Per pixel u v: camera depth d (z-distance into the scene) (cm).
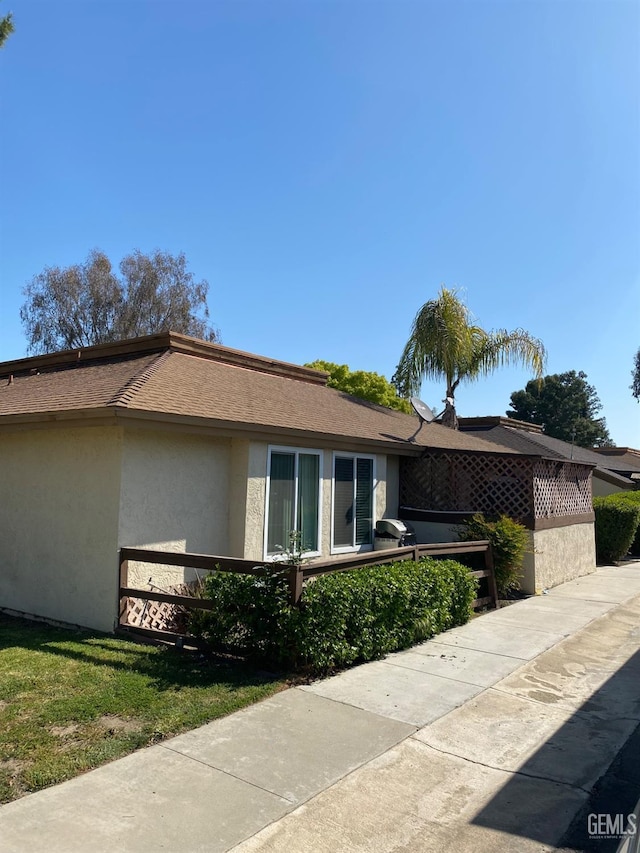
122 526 789
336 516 1143
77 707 525
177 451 874
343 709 555
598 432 6066
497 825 377
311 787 412
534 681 663
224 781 416
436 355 1827
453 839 361
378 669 682
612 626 939
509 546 1126
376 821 376
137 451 813
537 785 430
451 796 411
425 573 830
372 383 2827
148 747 463
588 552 1576
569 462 1423
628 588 1307
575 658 759
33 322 3706
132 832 354
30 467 909
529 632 881
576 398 6025
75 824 361
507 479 1261
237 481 955
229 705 545
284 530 1020
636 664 743
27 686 575
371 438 1177
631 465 3070
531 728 533
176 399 878
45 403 911
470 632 876
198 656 684
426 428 1606
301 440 1034
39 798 388
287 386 1374
